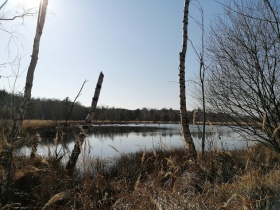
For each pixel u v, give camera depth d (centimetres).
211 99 763
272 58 670
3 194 447
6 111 775
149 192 372
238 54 698
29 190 482
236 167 452
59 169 506
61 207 407
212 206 332
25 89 754
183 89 771
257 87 671
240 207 337
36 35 802
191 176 433
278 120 683
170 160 422
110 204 402
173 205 338
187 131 716
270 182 404
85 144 430
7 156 477
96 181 412
